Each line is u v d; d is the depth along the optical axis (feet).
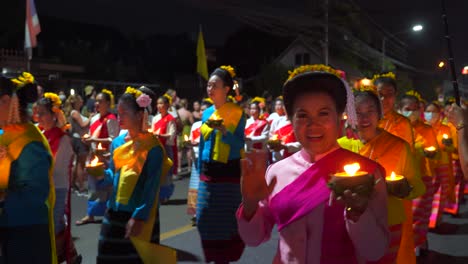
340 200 5.80
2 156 10.54
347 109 7.82
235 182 17.93
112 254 13.20
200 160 18.53
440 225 26.05
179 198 32.63
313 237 7.04
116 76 105.09
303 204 7.05
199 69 48.91
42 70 73.77
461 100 9.80
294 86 7.30
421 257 20.27
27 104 11.19
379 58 113.50
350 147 12.28
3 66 53.16
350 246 6.96
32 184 10.76
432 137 19.56
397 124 13.97
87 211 25.54
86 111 41.73
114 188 13.41
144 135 13.41
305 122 7.20
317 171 7.12
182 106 46.44
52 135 15.44
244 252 20.39
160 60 135.54
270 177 7.69
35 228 10.87
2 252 10.89
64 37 111.45
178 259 19.21
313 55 117.50
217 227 17.72
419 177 11.62
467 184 34.09
